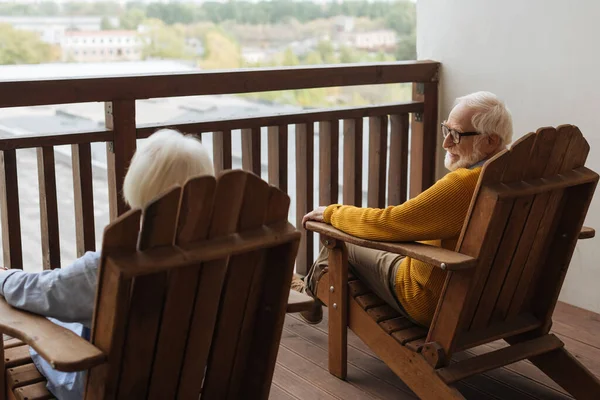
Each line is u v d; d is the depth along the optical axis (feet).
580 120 9.95
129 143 8.77
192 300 4.84
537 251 7.35
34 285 5.08
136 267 4.26
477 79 11.23
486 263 6.75
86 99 8.30
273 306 5.38
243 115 9.81
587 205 7.27
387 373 8.43
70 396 5.45
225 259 4.86
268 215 5.08
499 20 10.73
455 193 6.87
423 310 7.34
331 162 10.94
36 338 4.62
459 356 8.85
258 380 5.65
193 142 5.00
